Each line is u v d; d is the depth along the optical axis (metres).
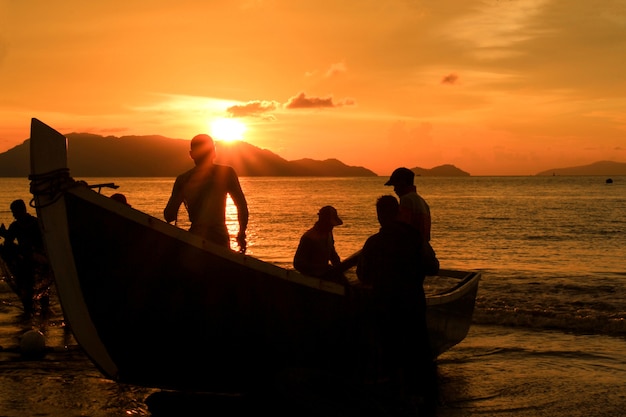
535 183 176.12
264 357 5.71
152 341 5.50
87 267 5.25
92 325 5.37
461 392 6.56
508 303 12.11
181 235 5.29
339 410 5.20
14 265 9.92
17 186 128.25
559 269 17.67
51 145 5.16
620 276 15.91
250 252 22.12
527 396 6.42
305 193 97.12
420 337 5.65
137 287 5.35
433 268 5.86
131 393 6.26
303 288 5.75
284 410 5.32
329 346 5.99
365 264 5.73
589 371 7.38
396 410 5.53
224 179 6.42
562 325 10.02
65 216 5.17
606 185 146.62
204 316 5.47
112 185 5.33
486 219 40.22
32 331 7.74
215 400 6.12
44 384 6.48
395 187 6.14
